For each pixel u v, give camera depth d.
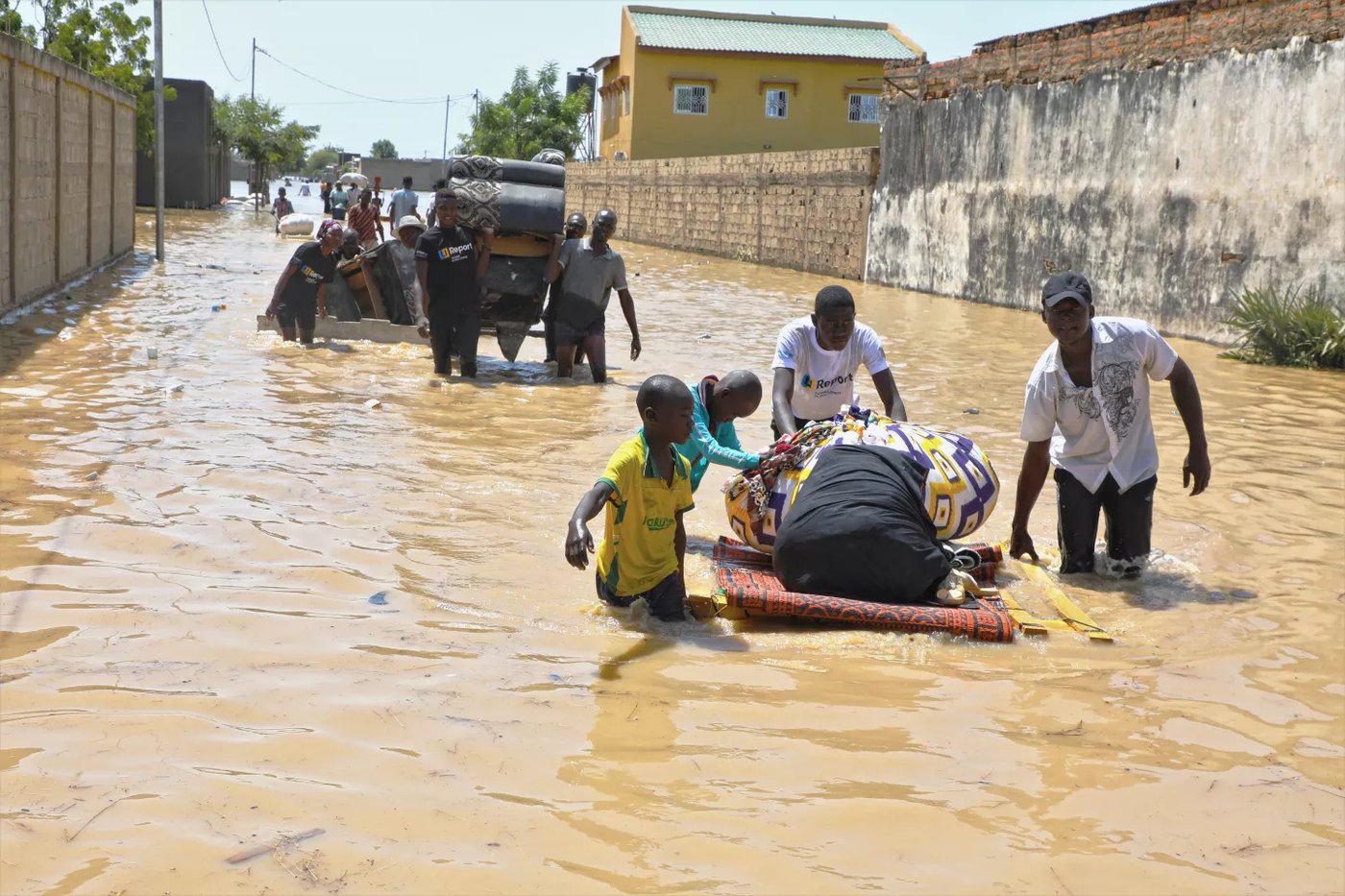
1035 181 21.77
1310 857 3.21
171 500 6.39
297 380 10.59
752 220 34.41
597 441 8.60
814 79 47.25
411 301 13.38
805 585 5.32
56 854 2.94
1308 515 7.20
